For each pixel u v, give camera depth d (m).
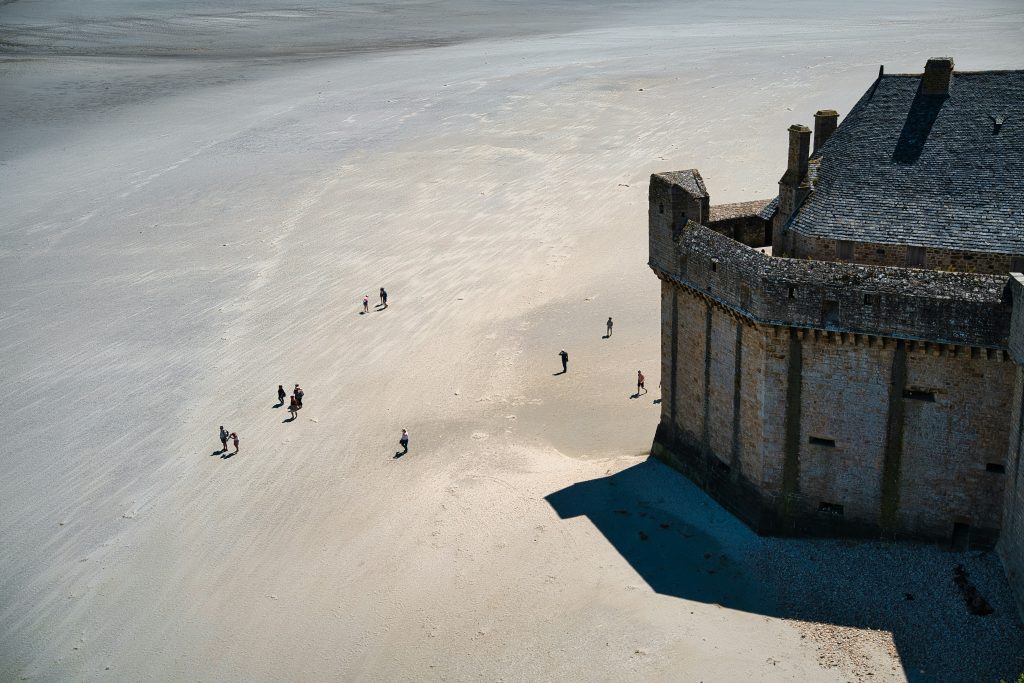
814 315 40.91
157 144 134.00
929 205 43.75
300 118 144.62
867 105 48.09
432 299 83.69
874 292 39.56
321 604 45.38
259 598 46.41
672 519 47.75
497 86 157.50
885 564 42.06
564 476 53.78
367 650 41.97
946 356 39.19
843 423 42.34
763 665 37.56
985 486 40.50
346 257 93.62
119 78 176.75
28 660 43.97
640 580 43.50
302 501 54.53
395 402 66.44
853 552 43.19
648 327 76.31
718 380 46.97
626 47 188.12
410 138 132.00
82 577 49.38
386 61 187.12
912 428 41.00
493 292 84.56
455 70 173.62
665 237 48.69
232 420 64.81
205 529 52.56
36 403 68.00
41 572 50.03
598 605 42.22
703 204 48.09
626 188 108.56
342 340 76.56
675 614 40.97
